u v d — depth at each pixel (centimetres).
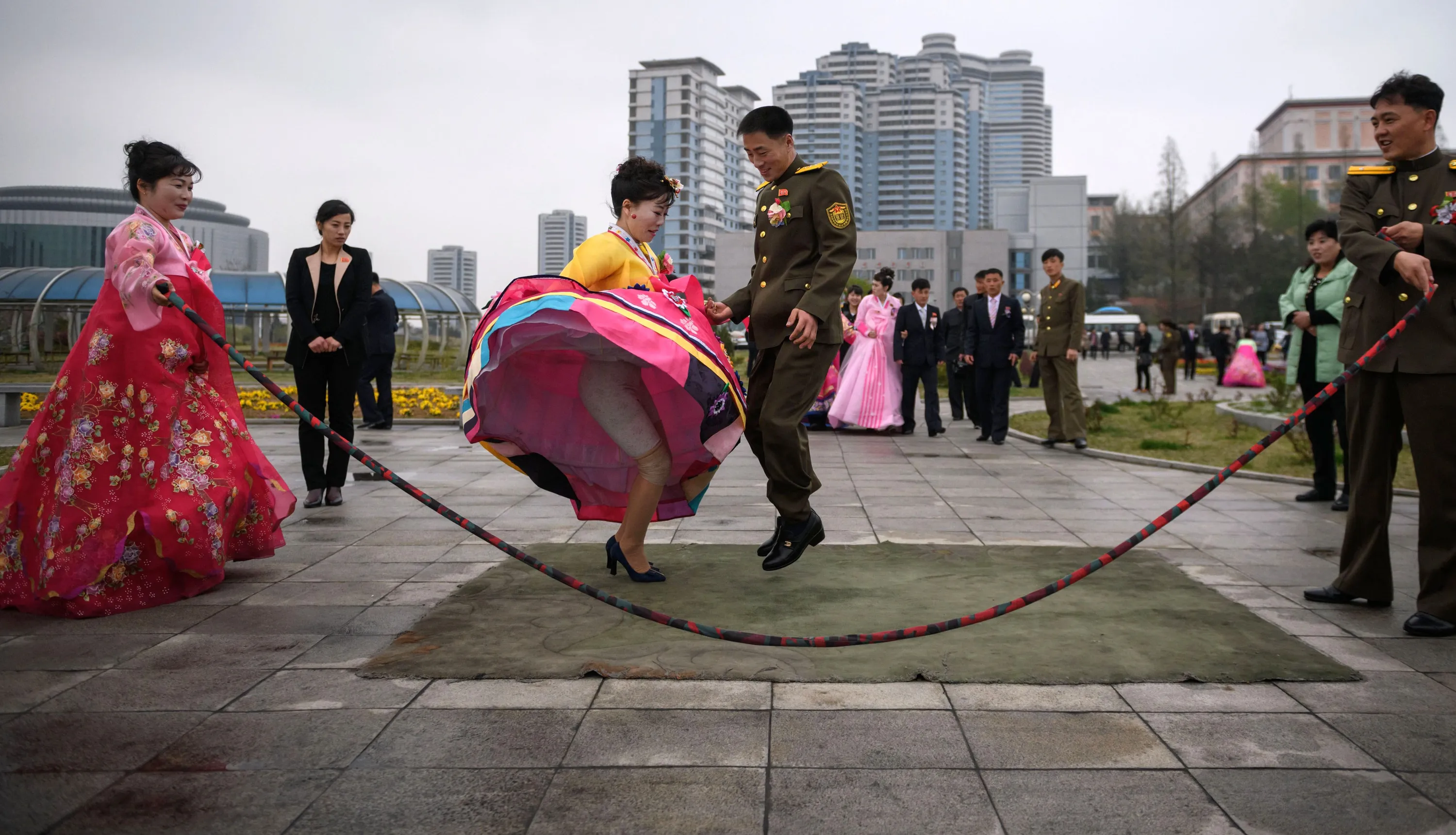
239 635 360
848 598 403
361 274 640
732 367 397
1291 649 337
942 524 581
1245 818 222
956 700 291
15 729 272
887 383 1174
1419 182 381
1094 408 1330
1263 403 1412
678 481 442
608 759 252
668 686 303
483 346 357
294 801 230
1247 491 718
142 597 394
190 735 268
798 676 310
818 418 1243
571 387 416
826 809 225
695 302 417
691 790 234
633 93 14000
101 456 391
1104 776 242
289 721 277
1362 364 331
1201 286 7450
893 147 19200
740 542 525
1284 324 696
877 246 9712
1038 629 359
